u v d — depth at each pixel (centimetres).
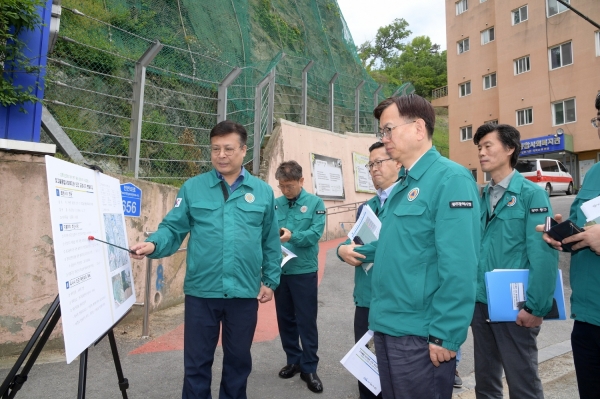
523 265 285
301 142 1250
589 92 2123
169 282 623
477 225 206
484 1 2612
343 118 1516
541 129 2298
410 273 210
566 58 2220
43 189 440
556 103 2261
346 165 1427
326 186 1309
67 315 188
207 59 988
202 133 889
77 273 204
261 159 1138
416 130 225
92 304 215
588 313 229
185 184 320
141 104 682
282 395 366
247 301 306
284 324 402
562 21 2219
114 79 748
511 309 264
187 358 295
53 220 189
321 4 1791
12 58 421
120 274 263
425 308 209
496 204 299
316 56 1573
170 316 575
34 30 452
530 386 273
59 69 666
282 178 406
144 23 887
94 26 762
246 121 1112
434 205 211
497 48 2484
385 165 338
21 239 425
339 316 597
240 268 299
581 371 237
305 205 409
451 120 2800
